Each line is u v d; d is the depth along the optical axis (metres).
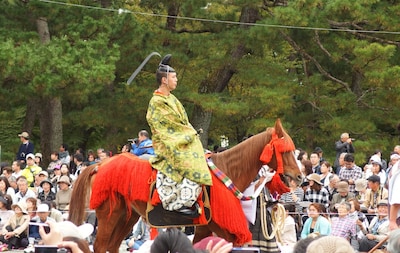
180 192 16.25
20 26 41.66
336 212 22.95
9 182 29.58
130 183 16.59
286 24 42.38
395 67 42.81
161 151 16.52
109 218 16.89
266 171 17.19
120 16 41.66
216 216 16.38
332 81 48.91
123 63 43.53
